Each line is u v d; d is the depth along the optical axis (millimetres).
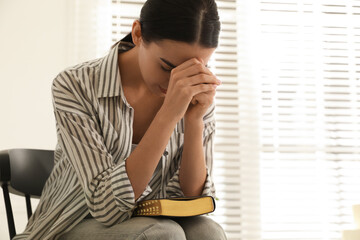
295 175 2389
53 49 2223
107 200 905
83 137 1002
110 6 2322
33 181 1330
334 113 2443
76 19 2268
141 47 1021
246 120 2395
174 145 1172
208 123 1227
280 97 2420
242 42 2434
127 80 1135
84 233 899
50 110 2172
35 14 2232
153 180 1139
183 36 925
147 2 1006
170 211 903
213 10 959
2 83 2162
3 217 2025
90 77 1082
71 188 1035
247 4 2463
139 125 1155
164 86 1018
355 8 2525
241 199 2346
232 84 2434
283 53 2457
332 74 2473
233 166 2359
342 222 2402
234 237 2316
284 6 2475
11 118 2141
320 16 2494
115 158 1073
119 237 827
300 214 2377
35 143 2139
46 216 999
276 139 2404
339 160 2459
